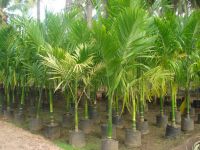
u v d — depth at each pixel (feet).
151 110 28.94
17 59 22.90
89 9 31.81
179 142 19.13
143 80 17.62
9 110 26.14
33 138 18.08
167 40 18.01
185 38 19.33
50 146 17.12
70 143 18.67
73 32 18.22
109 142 16.61
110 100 16.70
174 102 20.43
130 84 16.71
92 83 18.86
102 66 16.94
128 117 25.09
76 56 16.58
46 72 20.24
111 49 15.19
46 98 29.37
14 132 18.67
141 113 20.95
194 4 45.19
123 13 14.87
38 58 20.63
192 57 19.62
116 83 15.84
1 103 28.19
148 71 17.07
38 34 18.84
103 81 17.62
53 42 19.62
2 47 23.84
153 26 17.76
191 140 19.07
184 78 20.11
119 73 15.84
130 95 18.72
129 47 15.37
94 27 15.48
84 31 18.07
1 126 20.01
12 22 22.58
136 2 17.31
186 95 22.67
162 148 18.49
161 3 22.75
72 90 19.27
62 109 29.14
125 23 14.84
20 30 22.24
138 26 14.94
